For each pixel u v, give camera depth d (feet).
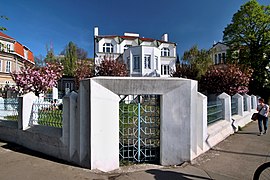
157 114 17.38
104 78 15.33
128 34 126.52
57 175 14.11
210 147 20.62
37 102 22.84
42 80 46.91
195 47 83.25
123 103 17.38
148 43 116.37
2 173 14.51
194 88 17.25
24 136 21.71
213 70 63.36
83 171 14.75
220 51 116.57
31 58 143.74
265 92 82.17
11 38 113.70
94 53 109.81
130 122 17.39
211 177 14.10
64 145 17.06
